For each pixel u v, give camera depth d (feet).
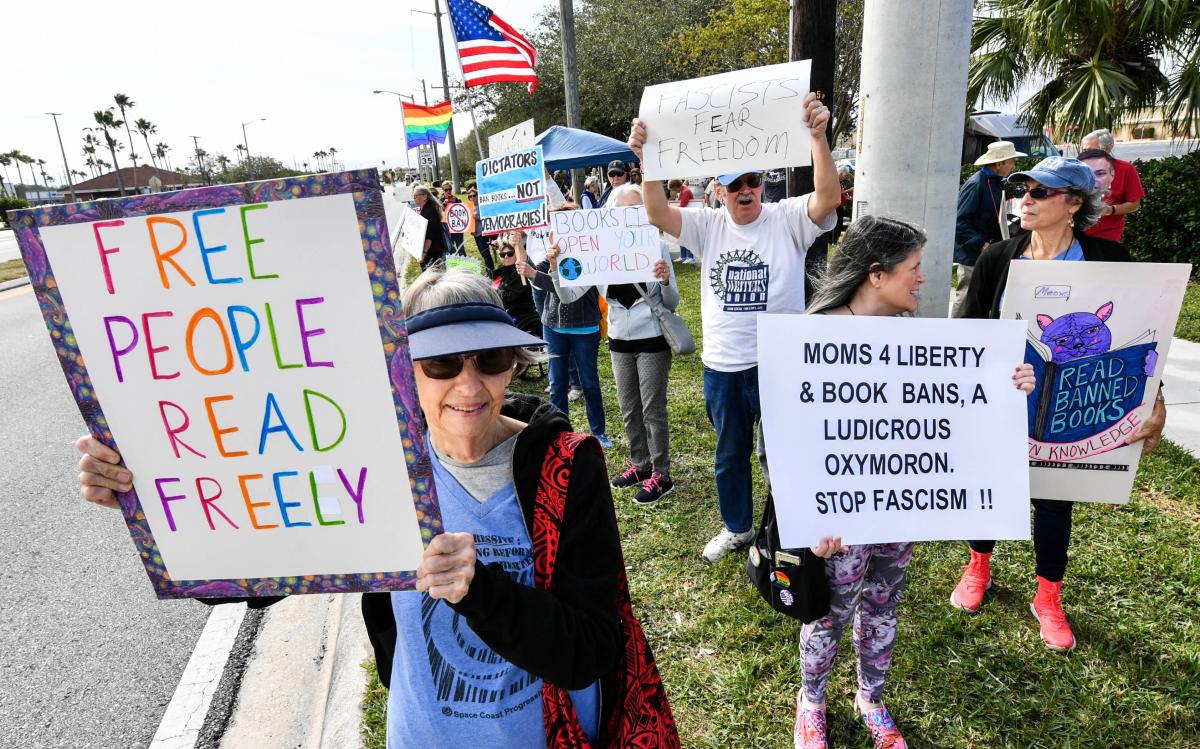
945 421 6.23
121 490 3.70
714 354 10.33
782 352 6.10
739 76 9.04
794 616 6.56
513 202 18.12
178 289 3.37
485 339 3.83
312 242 3.24
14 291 52.95
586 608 3.85
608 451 15.61
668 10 72.38
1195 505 11.49
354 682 8.95
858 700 7.71
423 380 4.00
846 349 6.12
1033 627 9.04
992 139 41.37
